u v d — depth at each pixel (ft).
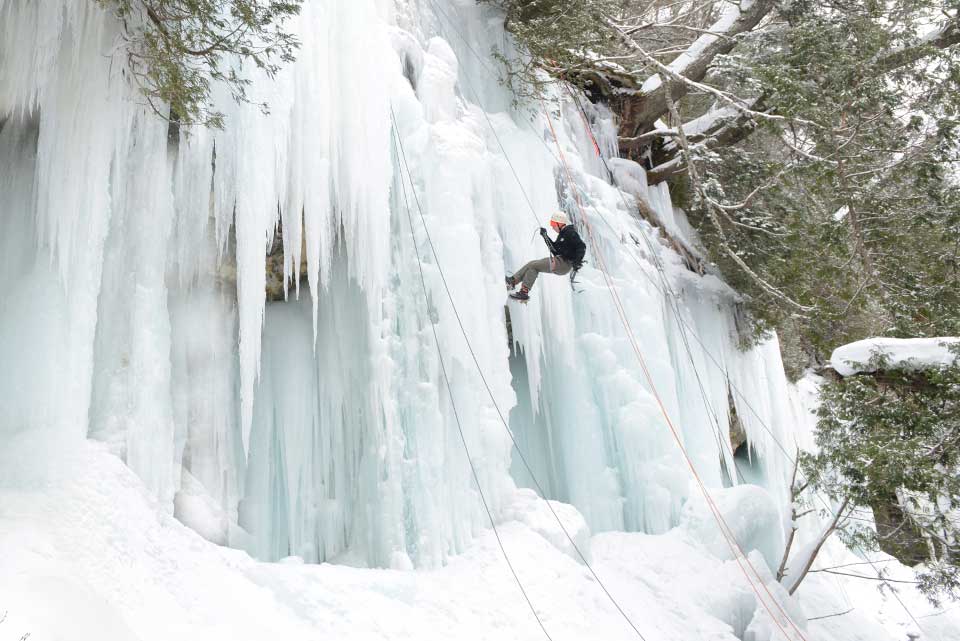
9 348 17.51
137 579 15.90
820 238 42.60
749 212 48.21
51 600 12.97
